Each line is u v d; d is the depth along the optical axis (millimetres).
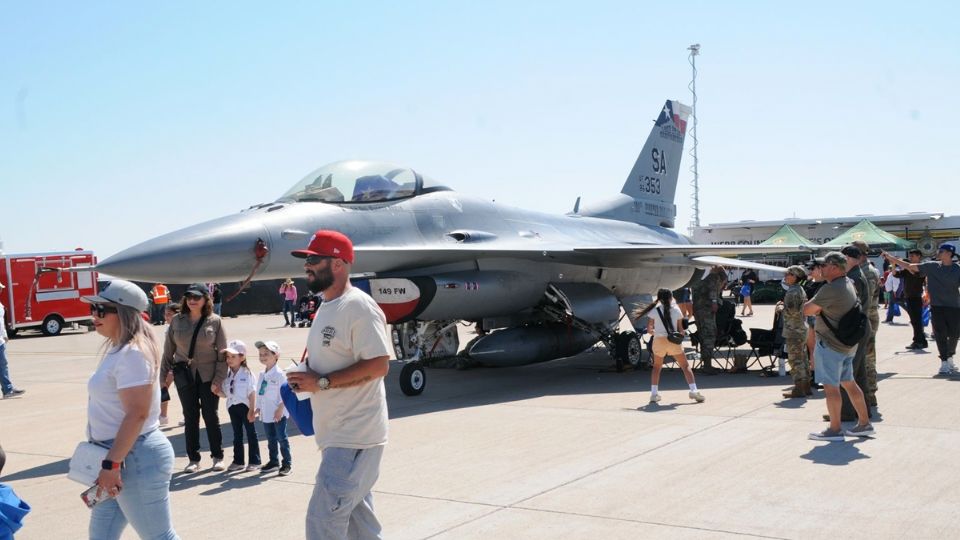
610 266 15805
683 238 21547
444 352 15023
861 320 7570
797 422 8820
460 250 12312
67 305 28953
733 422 8930
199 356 7535
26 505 3635
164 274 9812
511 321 15438
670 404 10375
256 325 30859
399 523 5691
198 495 6707
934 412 9086
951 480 6312
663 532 5293
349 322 4180
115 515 4250
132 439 4023
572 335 14773
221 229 10359
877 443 7629
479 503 6113
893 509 5621
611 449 7766
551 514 5770
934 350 15383
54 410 11703
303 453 8281
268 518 6000
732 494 6094
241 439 7547
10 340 27266
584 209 19062
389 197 12625
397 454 7867
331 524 4070
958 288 11641
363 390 4199
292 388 4098
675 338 10219
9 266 27469
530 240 14453
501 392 12094
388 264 12148
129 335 4168
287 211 11234
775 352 12641
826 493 6039
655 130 21203
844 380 7848
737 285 38094
